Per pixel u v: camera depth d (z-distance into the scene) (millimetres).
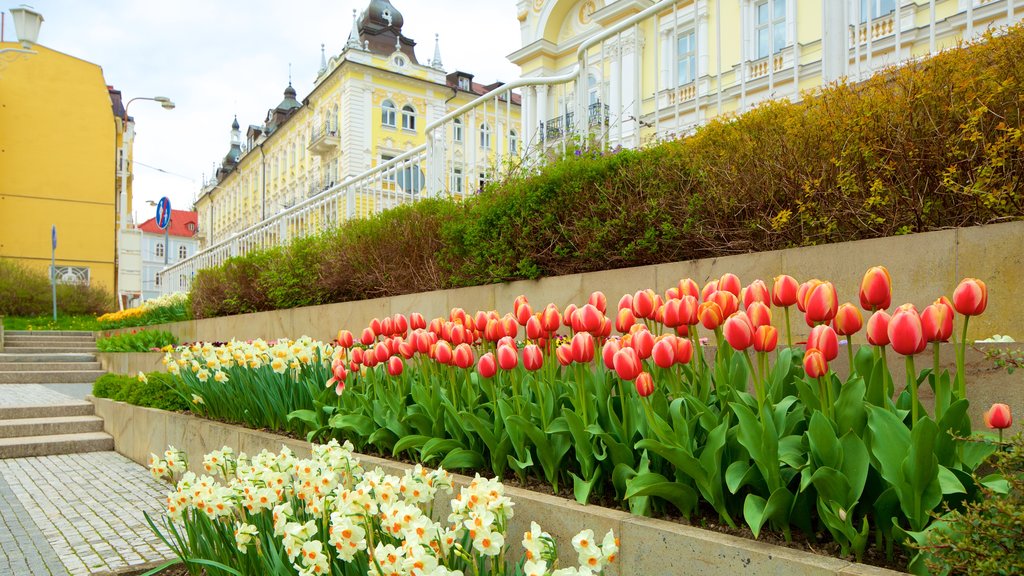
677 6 5652
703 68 7383
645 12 5914
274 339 10391
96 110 41844
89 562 3898
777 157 4223
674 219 4840
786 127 4180
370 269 8469
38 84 40406
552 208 5652
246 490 2820
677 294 2924
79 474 6863
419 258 7668
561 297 5453
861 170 3838
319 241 9789
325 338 8898
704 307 2602
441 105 49688
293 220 12250
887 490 1959
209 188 84000
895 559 2010
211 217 84000
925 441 1854
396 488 2432
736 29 13836
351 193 10398
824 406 2193
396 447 3498
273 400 4805
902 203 3674
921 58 3996
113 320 24016
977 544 1680
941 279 3299
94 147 41625
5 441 8195
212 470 3635
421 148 9047
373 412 3996
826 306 2232
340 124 46938
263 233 13453
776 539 2182
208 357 6125
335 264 8969
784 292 2559
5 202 39156
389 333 4059
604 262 5312
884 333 2086
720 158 4578
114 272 41688
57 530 4637
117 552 4090
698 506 2461
